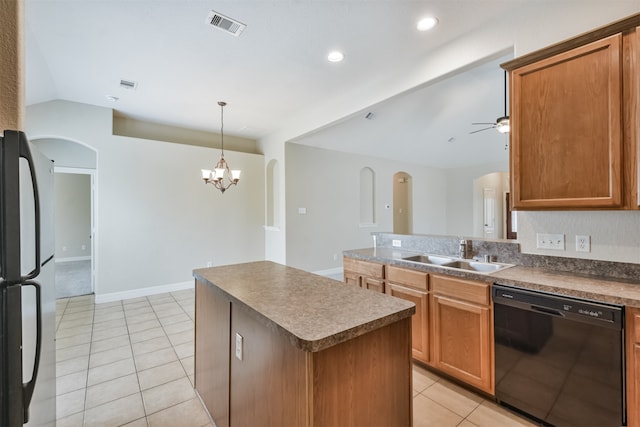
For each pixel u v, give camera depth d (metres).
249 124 5.04
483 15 2.26
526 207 1.93
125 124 4.69
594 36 1.65
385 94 3.27
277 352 1.21
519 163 1.96
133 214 4.43
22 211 1.00
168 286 4.73
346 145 5.88
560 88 1.79
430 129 5.89
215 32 2.46
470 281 2.08
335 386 1.10
